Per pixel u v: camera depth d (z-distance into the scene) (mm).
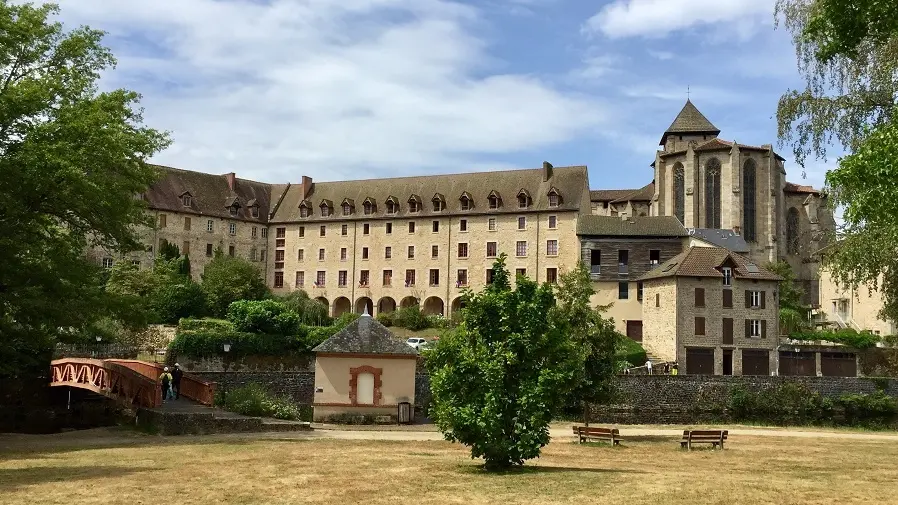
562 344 20094
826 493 16891
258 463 21000
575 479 18188
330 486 16875
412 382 40750
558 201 85312
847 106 24688
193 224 90125
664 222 72438
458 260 88375
